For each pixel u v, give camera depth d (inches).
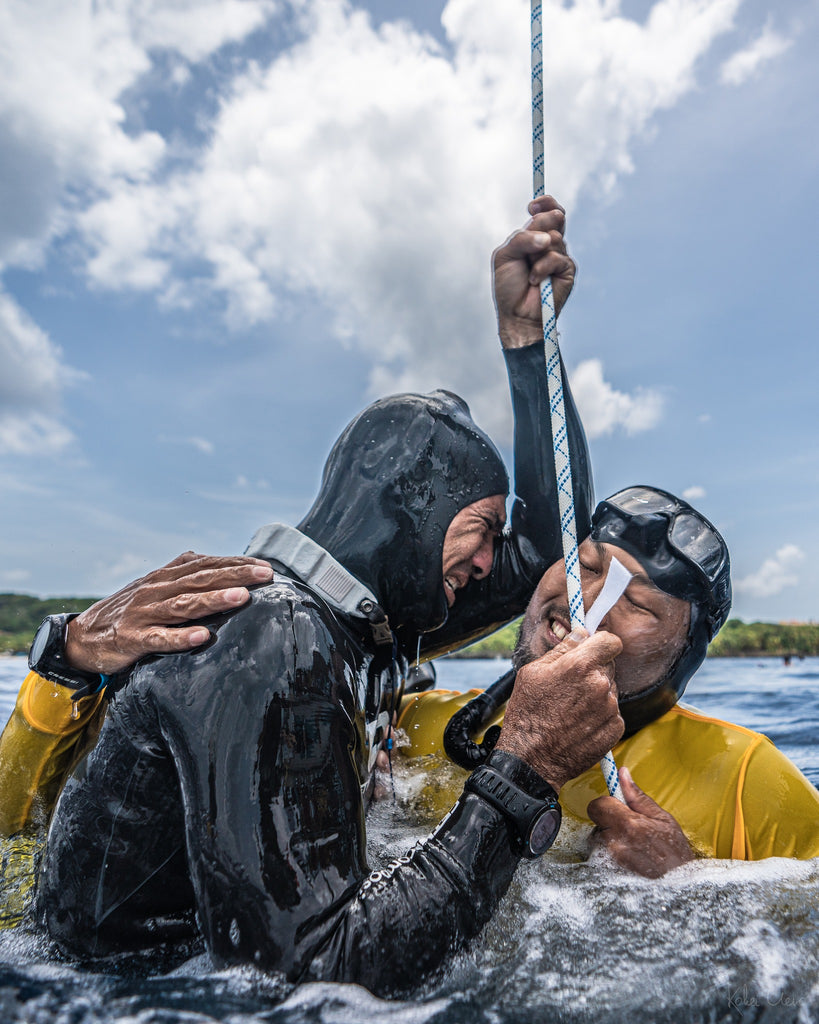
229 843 40.9
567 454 65.1
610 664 53.6
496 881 45.7
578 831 69.0
